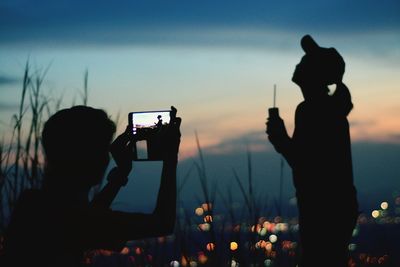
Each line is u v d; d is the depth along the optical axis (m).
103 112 1.89
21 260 1.77
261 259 3.05
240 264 3.06
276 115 2.52
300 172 2.46
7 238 1.81
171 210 1.86
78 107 1.87
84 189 1.86
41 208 1.81
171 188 1.88
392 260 3.01
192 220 3.20
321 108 2.46
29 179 3.25
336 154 2.43
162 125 2.05
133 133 2.07
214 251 3.10
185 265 3.09
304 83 2.52
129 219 1.81
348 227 2.43
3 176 3.21
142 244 3.21
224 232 3.15
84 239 1.80
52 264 1.77
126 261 3.17
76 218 1.80
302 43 2.55
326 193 2.42
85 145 1.82
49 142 1.83
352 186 2.46
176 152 1.95
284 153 2.49
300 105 2.52
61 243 1.79
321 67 2.48
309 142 2.44
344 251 2.43
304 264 2.46
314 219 2.43
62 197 1.83
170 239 3.18
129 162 2.10
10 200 3.17
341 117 2.47
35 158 3.30
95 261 3.20
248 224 3.17
